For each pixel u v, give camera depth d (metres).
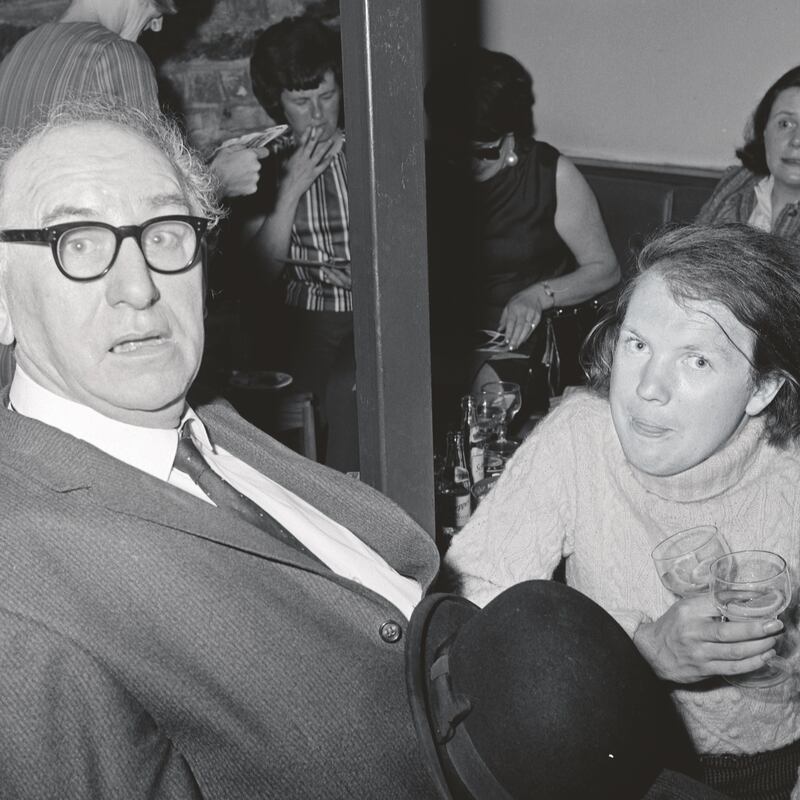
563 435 1.36
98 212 0.97
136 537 0.92
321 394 2.89
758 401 1.23
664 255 1.23
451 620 1.10
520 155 2.87
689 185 3.44
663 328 1.20
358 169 1.50
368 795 0.97
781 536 1.30
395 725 0.99
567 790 0.94
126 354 0.98
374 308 1.54
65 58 2.27
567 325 2.36
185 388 1.03
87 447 0.96
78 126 1.01
